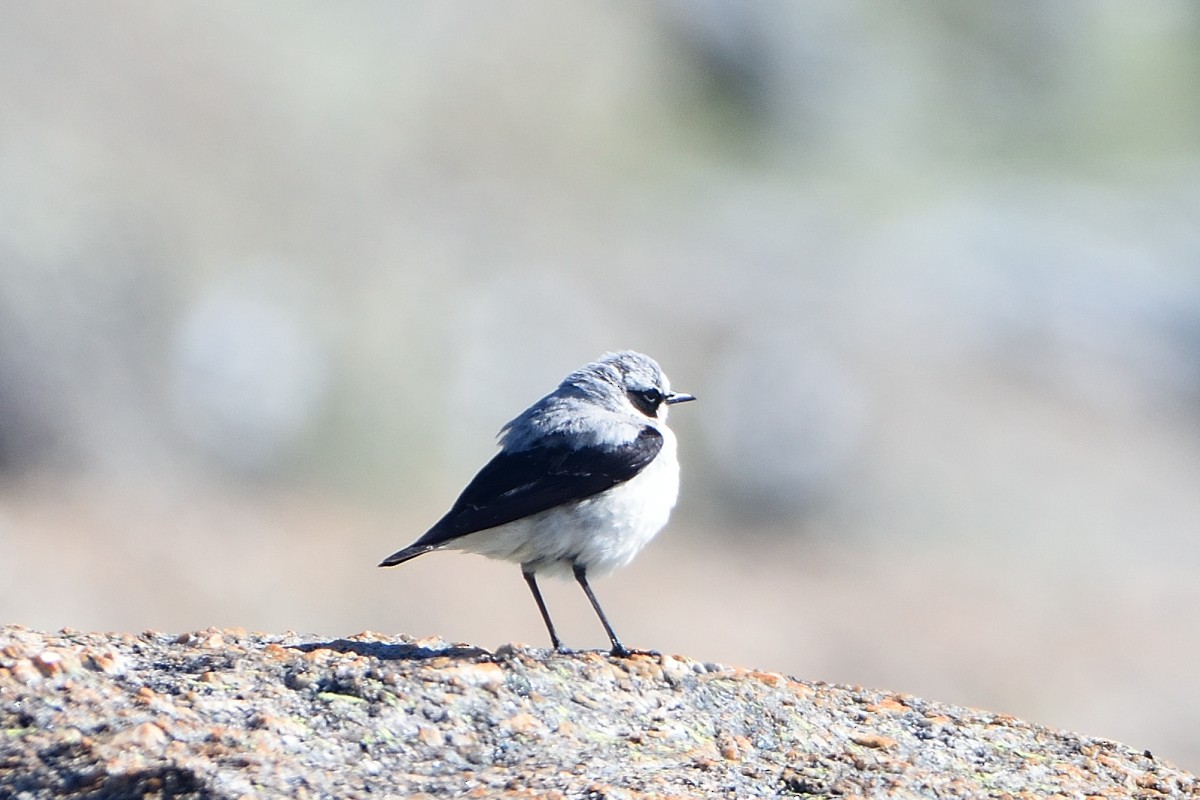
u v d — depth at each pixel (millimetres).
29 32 28281
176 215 27531
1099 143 45812
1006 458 29359
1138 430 30828
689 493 27578
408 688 6785
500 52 38375
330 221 29875
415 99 35219
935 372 30594
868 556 26906
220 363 25922
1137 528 28469
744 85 44094
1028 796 6586
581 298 30578
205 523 23266
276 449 25891
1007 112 46906
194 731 6246
